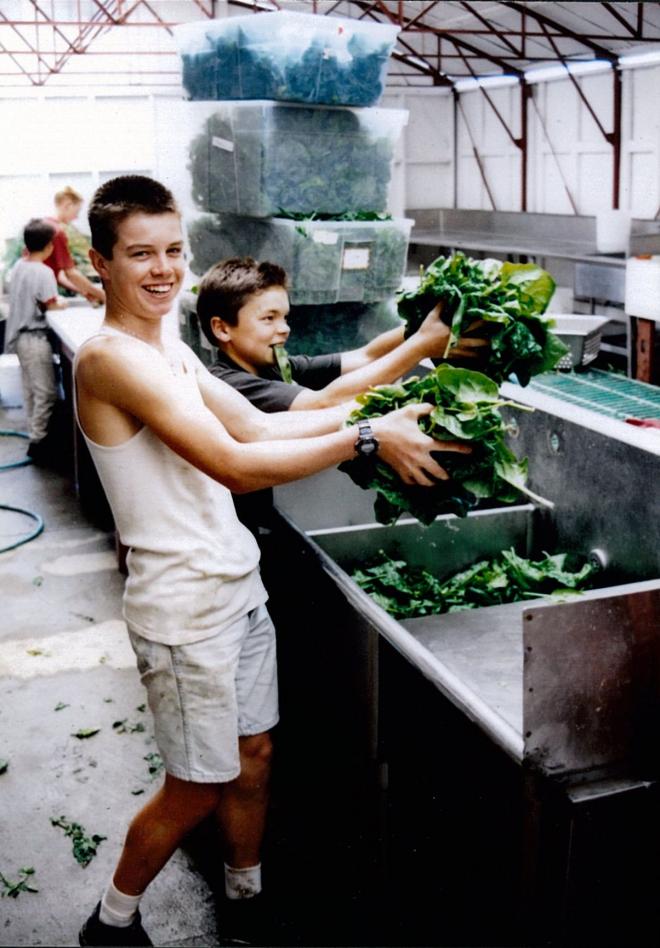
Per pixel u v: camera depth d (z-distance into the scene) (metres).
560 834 1.61
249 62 3.65
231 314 2.35
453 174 11.94
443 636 2.22
